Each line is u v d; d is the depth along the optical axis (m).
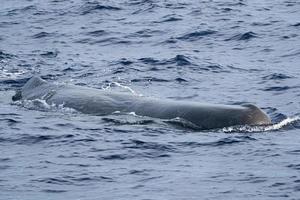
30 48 114.00
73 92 77.12
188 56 104.31
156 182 52.59
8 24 133.62
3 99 80.75
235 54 106.94
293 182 51.91
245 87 87.50
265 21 126.94
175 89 87.31
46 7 147.75
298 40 113.56
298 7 140.00
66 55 108.38
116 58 105.31
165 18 131.62
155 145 61.47
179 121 67.56
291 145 61.28
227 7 140.38
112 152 59.66
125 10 140.38
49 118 70.94
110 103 73.06
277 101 79.94
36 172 54.84
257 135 64.19
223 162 57.03
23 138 63.88
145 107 70.94
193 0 148.38
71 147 61.09
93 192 50.81
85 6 144.12
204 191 50.62
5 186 52.00
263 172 54.31
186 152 59.78
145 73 95.44
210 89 87.06
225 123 66.31
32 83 82.44
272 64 100.19
